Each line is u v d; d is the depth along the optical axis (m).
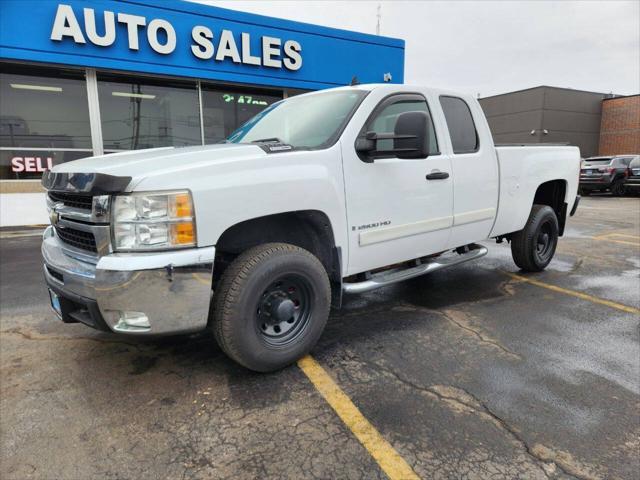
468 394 2.76
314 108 3.64
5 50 8.40
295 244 3.34
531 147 5.01
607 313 4.16
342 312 4.23
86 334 3.69
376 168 3.35
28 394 2.77
